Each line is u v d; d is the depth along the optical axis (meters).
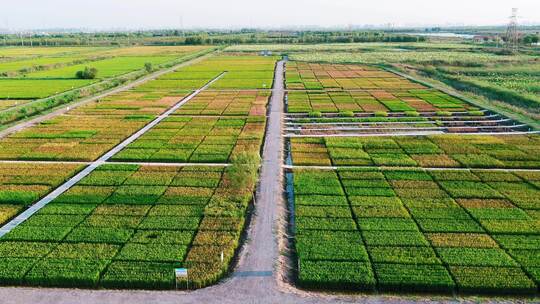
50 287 25.08
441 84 96.94
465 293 24.80
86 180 39.72
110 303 23.23
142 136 54.34
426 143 51.28
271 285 24.66
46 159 45.91
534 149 48.53
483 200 35.84
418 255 27.80
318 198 36.03
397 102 74.50
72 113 67.25
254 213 33.44
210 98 80.00
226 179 40.03
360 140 52.78
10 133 55.91
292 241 30.30
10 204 34.78
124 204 34.88
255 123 60.78
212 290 24.25
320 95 82.38
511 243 29.27
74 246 28.80
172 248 28.45
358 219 32.47
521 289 24.64
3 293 24.31
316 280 25.23
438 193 37.16
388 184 39.16
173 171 42.28
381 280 25.20
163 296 23.78
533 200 35.66
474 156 46.41
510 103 78.81
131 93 85.81
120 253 27.88
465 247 28.78
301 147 50.09
